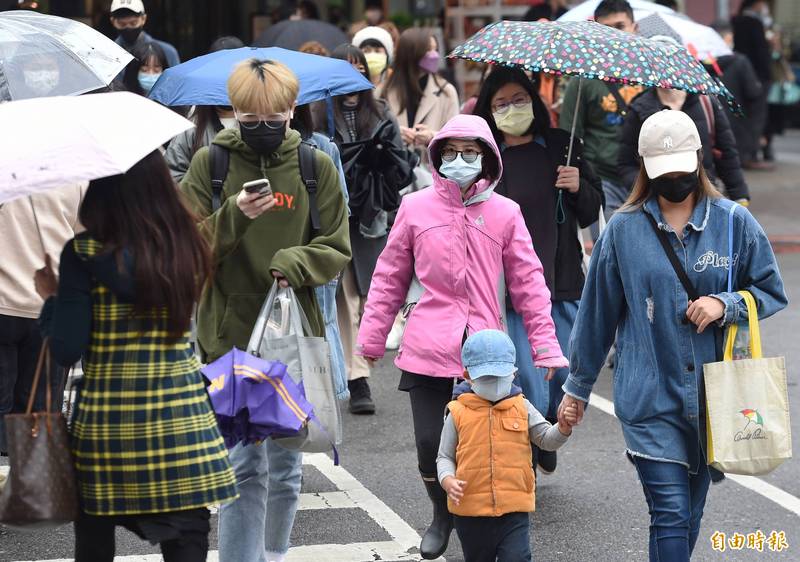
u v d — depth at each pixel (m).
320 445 12.74
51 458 10.40
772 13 71.44
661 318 12.52
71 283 10.47
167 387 10.55
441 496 14.99
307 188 13.37
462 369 14.30
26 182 9.91
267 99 12.81
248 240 13.15
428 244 14.55
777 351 26.30
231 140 13.28
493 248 14.62
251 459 13.20
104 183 10.54
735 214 12.57
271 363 12.10
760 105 46.78
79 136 10.20
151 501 10.45
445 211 14.62
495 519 12.91
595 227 19.98
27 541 15.98
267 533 14.13
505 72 16.73
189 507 10.52
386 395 23.50
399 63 26.39
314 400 12.91
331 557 15.37
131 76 25.36
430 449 14.61
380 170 21.72
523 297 14.73
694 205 12.71
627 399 12.71
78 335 10.45
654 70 15.34
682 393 12.51
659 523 12.51
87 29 18.39
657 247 12.56
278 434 12.15
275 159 13.25
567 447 20.11
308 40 32.50
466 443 12.80
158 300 10.45
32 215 15.80
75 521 10.83
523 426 12.88
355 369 22.00
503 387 12.77
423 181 24.88
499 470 12.77
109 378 10.50
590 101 24.09
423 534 16.20
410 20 49.31
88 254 10.44
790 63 67.88
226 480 10.70
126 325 10.54
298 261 12.91
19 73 17.23
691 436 12.65
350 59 22.88
